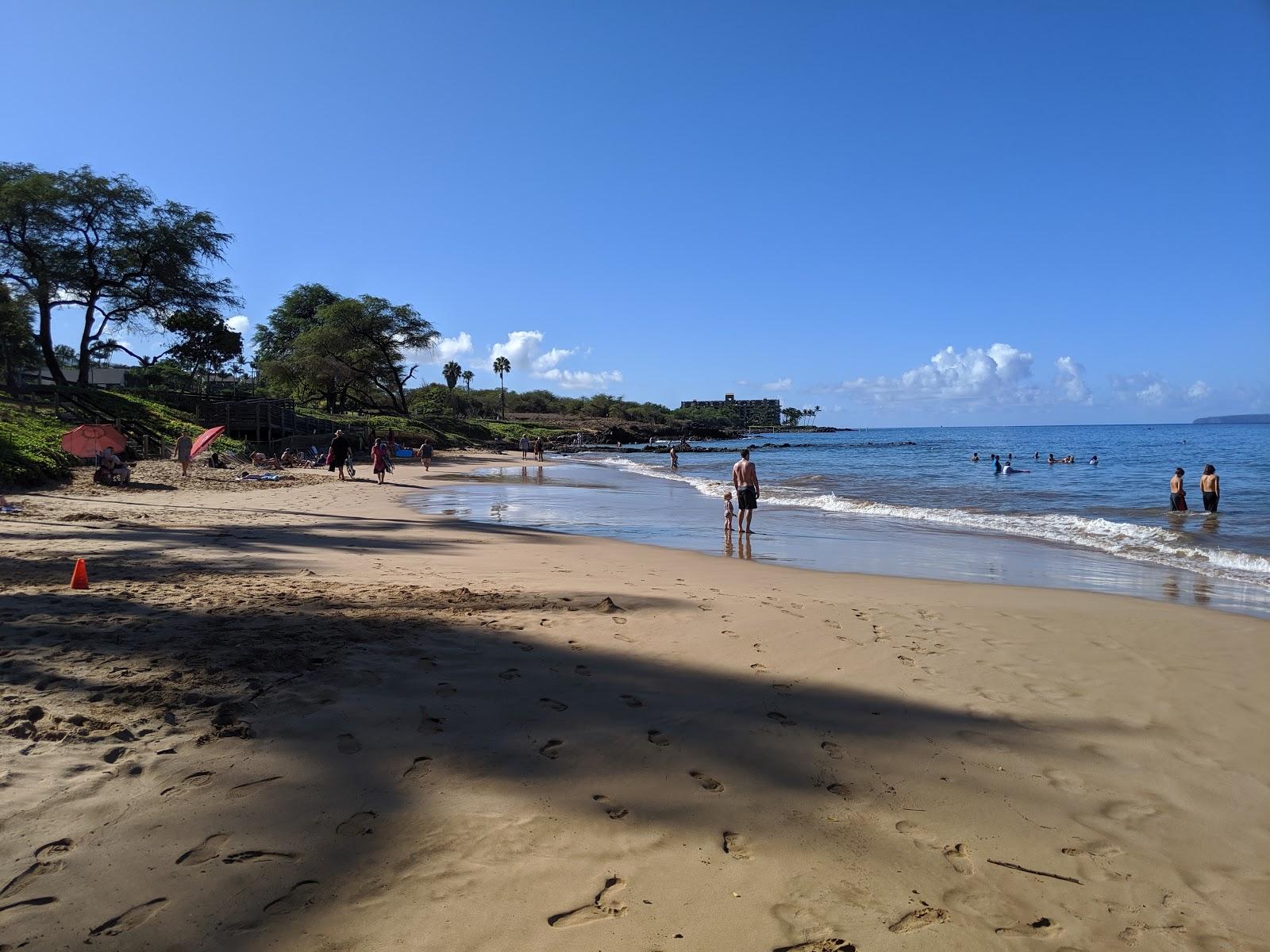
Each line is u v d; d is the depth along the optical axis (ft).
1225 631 22.36
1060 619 23.90
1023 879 9.23
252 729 12.02
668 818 10.16
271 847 8.84
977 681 17.10
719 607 24.20
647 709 14.17
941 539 46.73
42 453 66.13
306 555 32.37
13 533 34.09
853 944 7.81
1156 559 38.96
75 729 11.70
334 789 10.28
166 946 7.12
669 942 7.64
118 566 26.78
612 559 35.86
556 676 15.83
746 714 14.23
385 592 24.03
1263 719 15.02
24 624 17.31
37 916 7.44
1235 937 8.31
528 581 28.04
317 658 15.76
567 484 96.17
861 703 15.24
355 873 8.45
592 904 8.21
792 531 51.19
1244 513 59.47
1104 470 125.70
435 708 13.46
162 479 71.26
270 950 7.16
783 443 385.91
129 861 8.42
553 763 11.57
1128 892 9.09
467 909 7.95
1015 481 101.65
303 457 118.32
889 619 23.36
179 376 232.32
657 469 143.43
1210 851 10.09
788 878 8.93
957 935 8.07
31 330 127.13
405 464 141.18
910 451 256.52
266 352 286.87
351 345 232.12
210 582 24.34
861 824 10.30
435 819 9.72
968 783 11.78
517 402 515.91
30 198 125.59
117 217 136.67
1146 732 14.19
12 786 9.86
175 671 14.51
